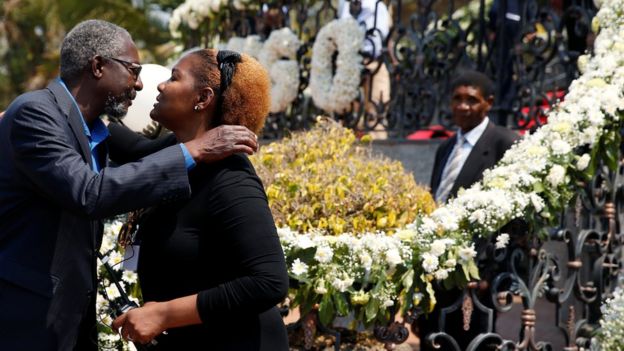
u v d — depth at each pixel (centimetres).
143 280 274
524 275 411
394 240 351
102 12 1344
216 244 262
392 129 642
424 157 621
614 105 396
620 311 404
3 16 1557
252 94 276
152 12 1366
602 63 415
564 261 499
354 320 377
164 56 1327
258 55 700
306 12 693
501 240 366
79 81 286
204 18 750
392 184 396
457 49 621
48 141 265
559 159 382
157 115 278
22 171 268
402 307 353
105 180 260
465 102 485
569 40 602
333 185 381
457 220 359
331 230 374
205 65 275
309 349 393
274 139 695
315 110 684
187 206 264
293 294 356
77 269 284
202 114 277
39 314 272
